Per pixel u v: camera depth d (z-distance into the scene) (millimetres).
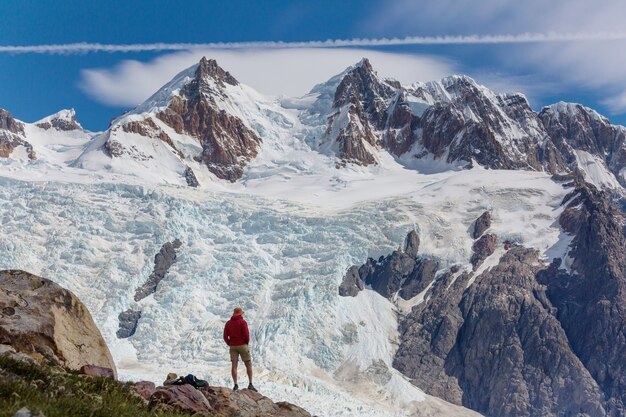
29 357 30156
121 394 30000
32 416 23625
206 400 33969
